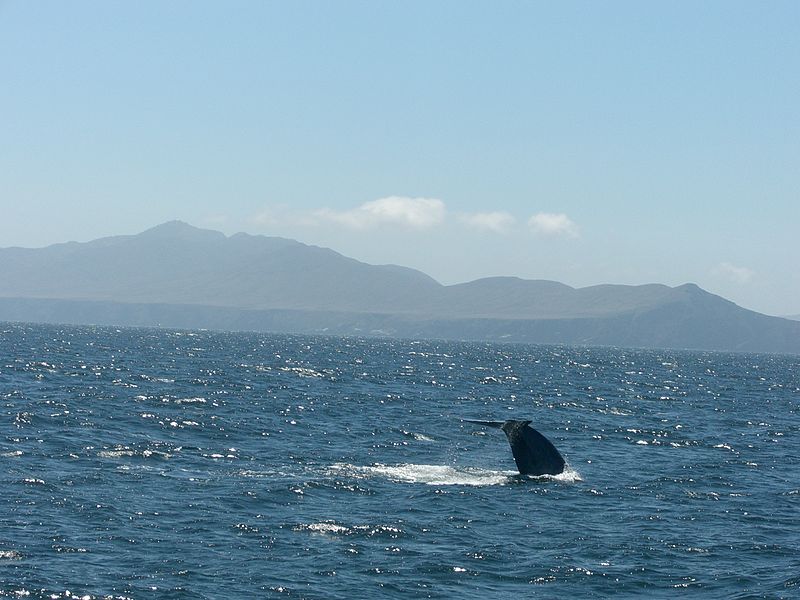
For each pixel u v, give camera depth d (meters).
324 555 45.25
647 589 42.22
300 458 73.50
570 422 110.56
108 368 166.62
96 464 66.31
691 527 53.75
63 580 40.09
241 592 39.59
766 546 49.78
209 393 124.81
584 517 55.22
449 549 47.16
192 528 49.06
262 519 51.50
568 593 41.34
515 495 60.41
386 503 56.69
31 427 82.38
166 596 38.75
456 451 82.12
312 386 149.75
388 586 41.19
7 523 48.28
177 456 71.81
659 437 99.44
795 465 81.25
